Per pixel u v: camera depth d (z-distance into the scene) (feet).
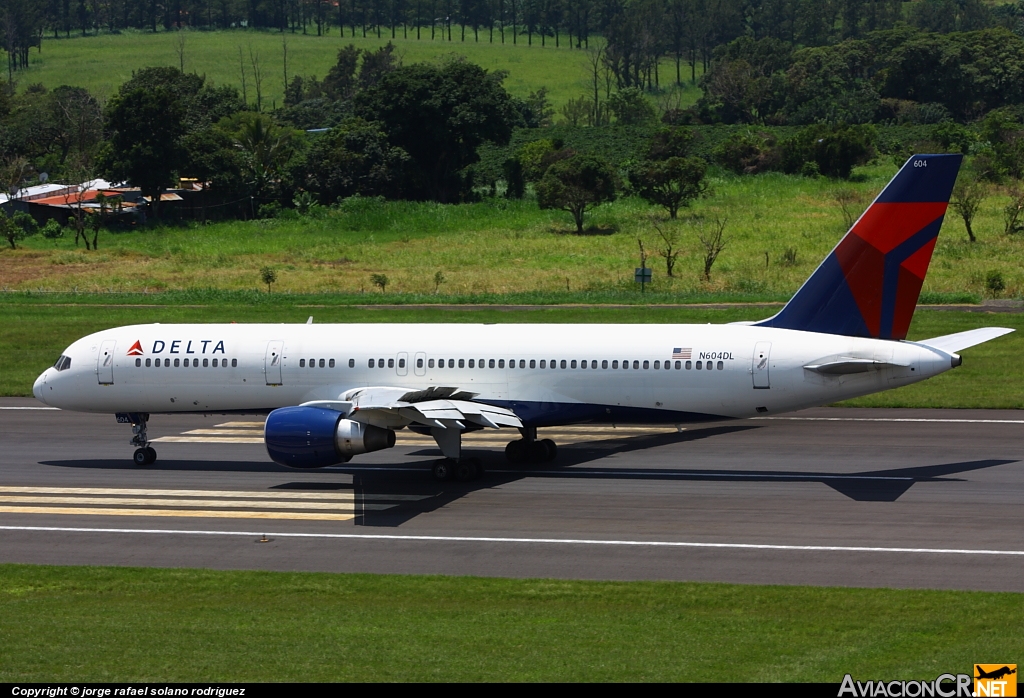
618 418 408.46
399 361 419.74
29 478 410.72
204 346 431.02
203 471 422.00
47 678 209.87
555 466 424.05
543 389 410.11
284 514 354.54
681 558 299.79
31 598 267.59
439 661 217.97
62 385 439.22
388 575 284.61
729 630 237.66
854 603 256.32
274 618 248.52
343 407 390.01
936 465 413.80
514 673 211.00
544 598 263.49
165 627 241.76
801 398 386.32
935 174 365.61
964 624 240.12
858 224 379.35
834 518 339.77
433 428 393.70
